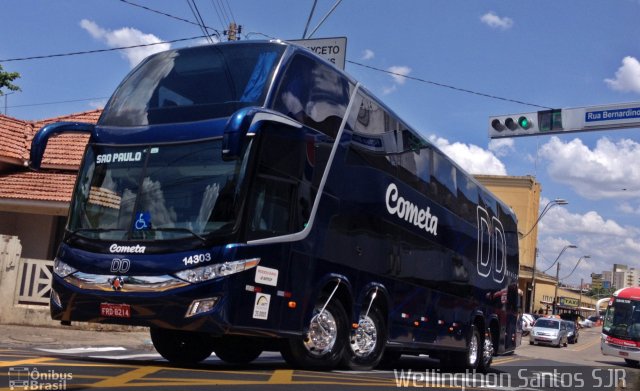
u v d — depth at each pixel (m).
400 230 11.81
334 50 18.91
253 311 8.24
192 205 8.33
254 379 8.31
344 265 10.02
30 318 15.60
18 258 15.70
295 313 8.93
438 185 13.67
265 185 8.48
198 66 9.37
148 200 8.59
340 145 10.05
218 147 8.46
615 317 33.06
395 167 11.73
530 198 59.94
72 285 8.63
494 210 17.53
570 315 77.31
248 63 9.13
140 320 8.19
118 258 8.40
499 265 17.64
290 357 9.67
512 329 18.78
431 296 13.12
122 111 9.47
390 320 11.38
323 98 9.77
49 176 20.77
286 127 8.85
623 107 18.78
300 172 9.08
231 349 11.13
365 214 10.62
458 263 14.57
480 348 16.05
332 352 9.81
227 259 7.97
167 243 8.22
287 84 9.04
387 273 11.29
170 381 7.59
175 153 8.70
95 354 11.57
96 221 8.85
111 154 9.11
